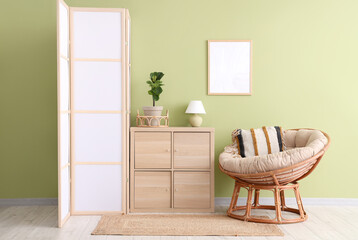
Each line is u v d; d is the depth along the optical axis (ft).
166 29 12.60
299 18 12.63
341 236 9.29
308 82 12.66
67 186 10.82
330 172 12.62
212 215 11.12
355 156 12.63
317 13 12.62
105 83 11.07
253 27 12.64
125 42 11.12
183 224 10.14
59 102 9.91
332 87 12.64
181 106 12.67
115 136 11.14
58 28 9.80
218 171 12.62
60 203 9.98
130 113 12.60
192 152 11.51
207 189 11.51
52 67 12.41
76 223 10.34
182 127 11.52
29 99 12.39
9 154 12.41
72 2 12.42
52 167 12.46
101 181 11.16
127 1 12.55
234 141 11.93
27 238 9.12
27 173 12.46
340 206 12.40
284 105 12.67
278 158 9.96
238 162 10.46
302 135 11.39
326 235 9.36
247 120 12.70
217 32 12.64
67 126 10.80
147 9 12.57
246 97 12.68
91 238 9.12
